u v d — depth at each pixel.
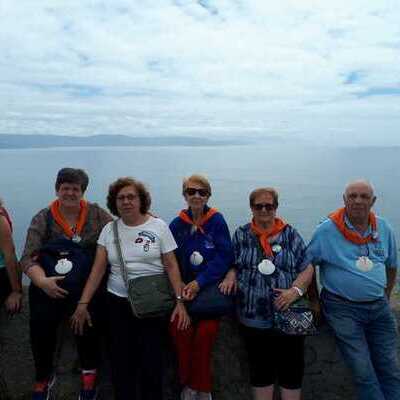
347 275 3.29
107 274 3.31
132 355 3.13
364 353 3.23
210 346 3.19
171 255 3.22
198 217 3.44
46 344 3.20
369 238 3.33
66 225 3.29
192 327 3.22
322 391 3.61
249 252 3.31
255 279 3.22
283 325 3.08
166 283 3.18
